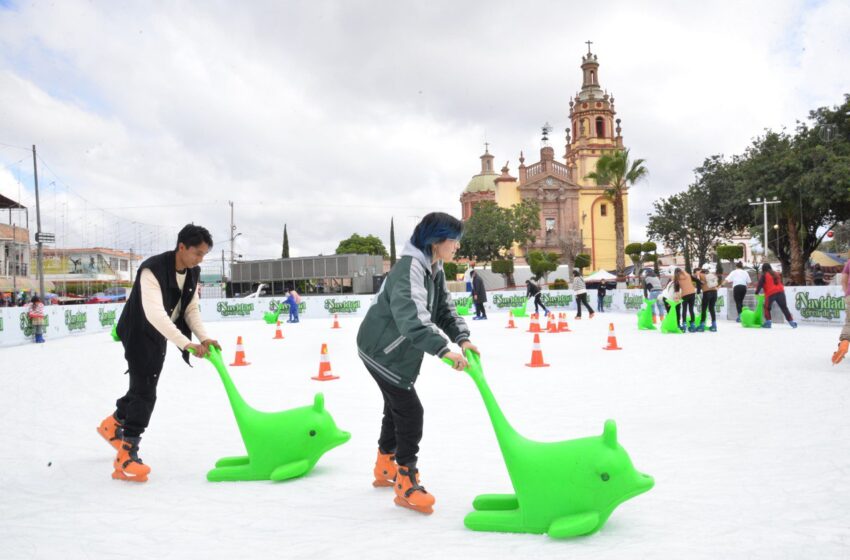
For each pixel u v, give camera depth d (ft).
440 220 10.48
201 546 9.32
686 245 160.45
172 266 13.11
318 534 9.73
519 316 77.77
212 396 23.34
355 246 255.50
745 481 11.82
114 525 10.30
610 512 9.50
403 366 10.57
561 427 16.97
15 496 11.97
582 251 190.19
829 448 13.92
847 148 106.42
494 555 8.75
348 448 15.39
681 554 8.58
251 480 12.83
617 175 117.70
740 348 34.09
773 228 124.67
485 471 13.05
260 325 76.02
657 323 58.08
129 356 12.95
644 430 16.28
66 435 17.47
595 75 209.87
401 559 8.66
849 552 8.50
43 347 48.19
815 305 50.62
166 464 14.21
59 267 180.14
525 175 204.54
